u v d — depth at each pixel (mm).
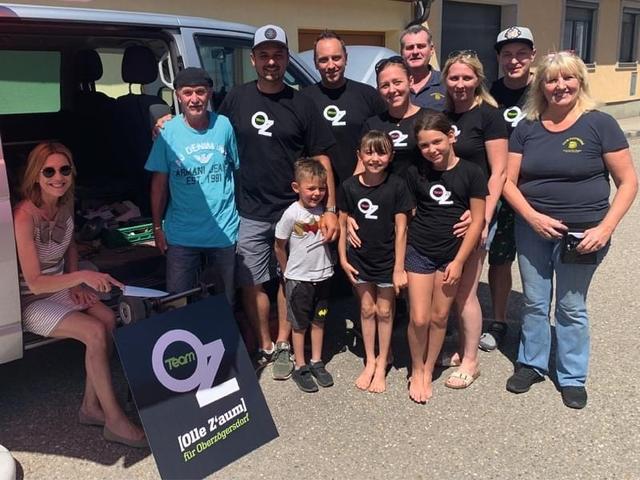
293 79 4078
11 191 3248
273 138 3336
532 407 3219
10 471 2568
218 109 3576
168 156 3156
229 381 2904
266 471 2740
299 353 3496
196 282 3377
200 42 3723
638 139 13383
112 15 3281
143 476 2730
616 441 2914
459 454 2836
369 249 3258
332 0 9281
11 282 2736
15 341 2834
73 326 2834
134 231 4195
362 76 5258
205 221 3219
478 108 3244
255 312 3641
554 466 2740
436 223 3107
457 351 3795
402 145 3242
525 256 3314
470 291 3352
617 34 16625
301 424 3094
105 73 4719
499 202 3701
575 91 2982
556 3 14242
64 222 2938
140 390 2625
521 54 3695
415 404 3270
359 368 3678
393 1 10312
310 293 3393
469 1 12227
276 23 8531
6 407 3291
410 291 3219
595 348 3857
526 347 3414
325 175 3285
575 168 3018
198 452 2723
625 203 2973
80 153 4988
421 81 3832
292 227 3330
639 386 3395
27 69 4730
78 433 3049
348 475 2701
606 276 5227
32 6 2988
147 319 2715
